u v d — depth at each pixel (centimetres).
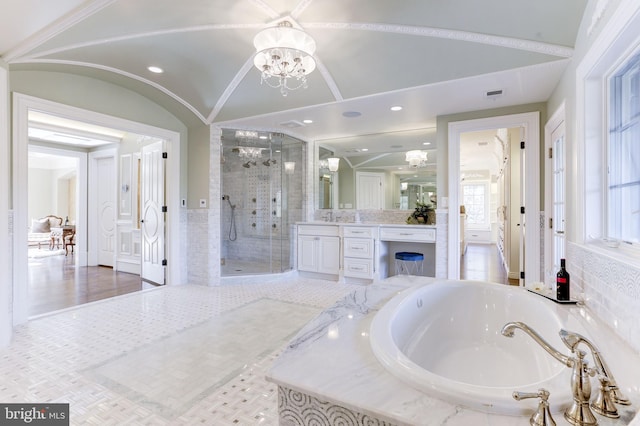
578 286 218
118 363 221
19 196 292
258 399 181
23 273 297
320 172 541
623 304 149
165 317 315
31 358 229
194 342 256
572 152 239
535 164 343
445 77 289
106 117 357
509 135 488
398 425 88
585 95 209
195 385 194
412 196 481
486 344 228
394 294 213
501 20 226
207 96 376
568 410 92
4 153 248
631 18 141
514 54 252
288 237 506
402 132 480
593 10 190
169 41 270
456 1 214
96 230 611
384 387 102
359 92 328
